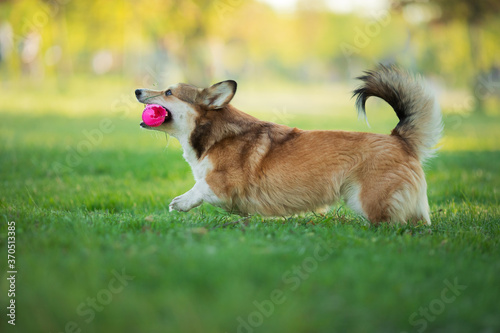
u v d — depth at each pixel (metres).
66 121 21.56
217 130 7.02
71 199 8.65
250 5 42.28
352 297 3.96
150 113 7.07
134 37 37.94
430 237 5.88
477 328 3.72
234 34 44.94
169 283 4.09
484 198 9.57
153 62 42.09
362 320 3.68
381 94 6.94
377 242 5.55
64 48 40.06
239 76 67.62
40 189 9.38
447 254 5.23
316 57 65.50
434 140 6.75
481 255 5.39
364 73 7.27
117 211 8.47
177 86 7.32
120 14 33.53
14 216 6.12
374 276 4.33
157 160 13.18
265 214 7.02
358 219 7.00
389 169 6.43
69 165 12.08
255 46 50.44
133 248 4.88
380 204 6.39
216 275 4.21
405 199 6.41
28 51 39.78
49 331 3.59
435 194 9.98
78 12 34.97
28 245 4.94
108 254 4.71
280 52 62.56
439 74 47.81
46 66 40.47
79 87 40.97
